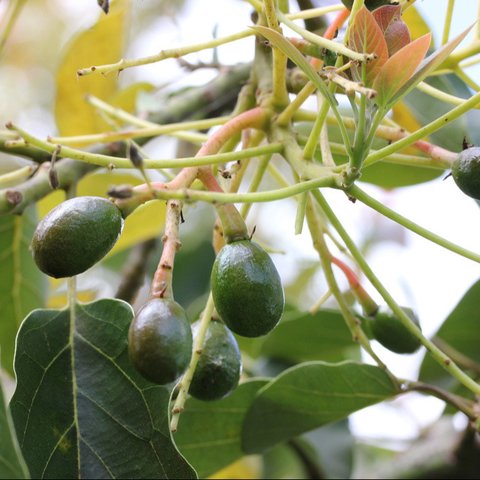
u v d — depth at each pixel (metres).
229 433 0.72
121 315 0.62
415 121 0.77
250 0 0.64
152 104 0.84
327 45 0.56
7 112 1.13
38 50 1.13
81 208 0.55
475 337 0.78
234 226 0.57
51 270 0.54
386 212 0.57
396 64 0.54
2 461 0.53
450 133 0.72
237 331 0.56
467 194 0.59
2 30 0.75
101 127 0.89
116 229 0.55
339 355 0.84
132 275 0.85
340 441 0.80
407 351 0.65
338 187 0.57
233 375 0.60
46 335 0.61
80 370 0.61
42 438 0.60
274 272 0.56
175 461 0.59
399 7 0.57
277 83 0.62
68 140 0.68
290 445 0.80
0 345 0.77
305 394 0.69
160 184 0.56
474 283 0.77
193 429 0.72
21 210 0.67
